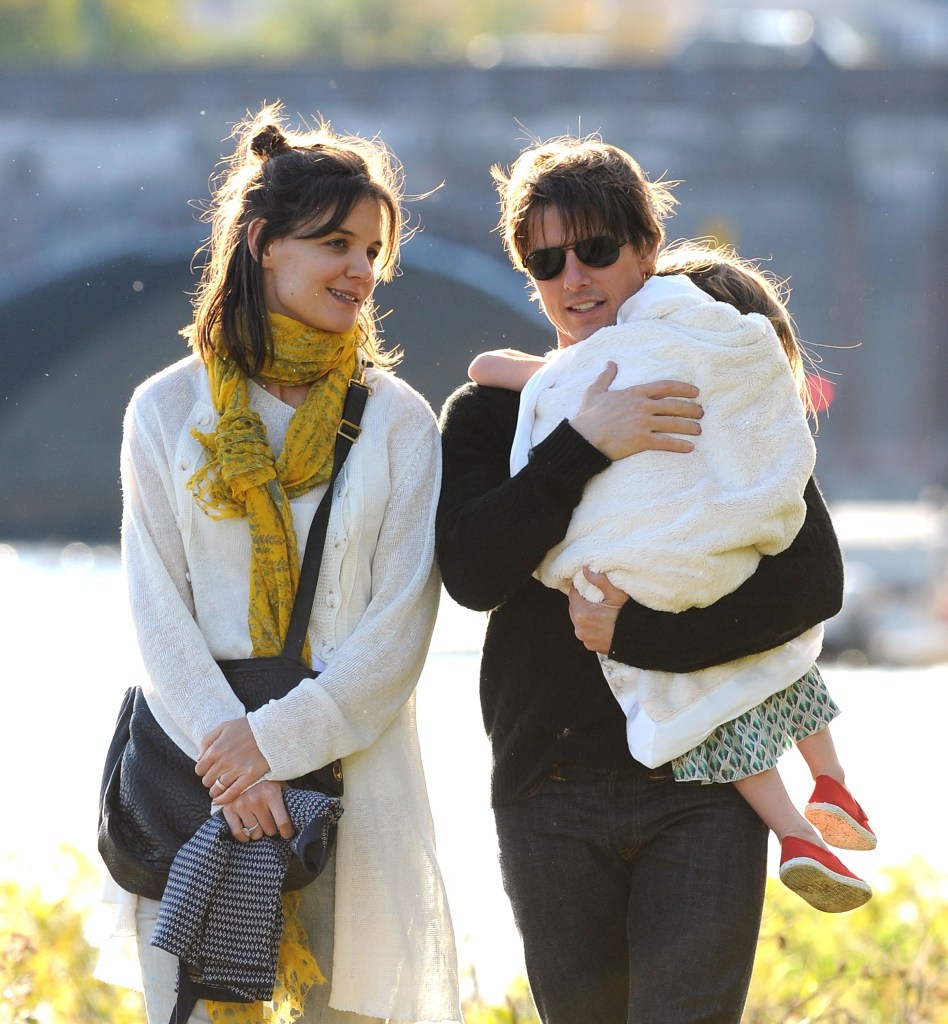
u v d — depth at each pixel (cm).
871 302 17275
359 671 1373
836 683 5756
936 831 2917
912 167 16875
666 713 1345
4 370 10394
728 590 1348
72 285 8856
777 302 1507
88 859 2080
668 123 16100
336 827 1384
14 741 3750
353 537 1402
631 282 1451
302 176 1402
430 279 7331
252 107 14988
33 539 12200
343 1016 1425
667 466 1346
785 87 16300
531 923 1405
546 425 1401
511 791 1407
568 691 1381
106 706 4338
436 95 15175
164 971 1374
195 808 1355
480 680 1459
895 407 17500
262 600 1382
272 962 1309
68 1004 1897
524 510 1354
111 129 15000
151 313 9319
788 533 1362
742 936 1345
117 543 11981
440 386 7981
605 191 1413
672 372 1367
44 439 11556
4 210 15050
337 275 1405
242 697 1370
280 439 1423
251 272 1409
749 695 1366
